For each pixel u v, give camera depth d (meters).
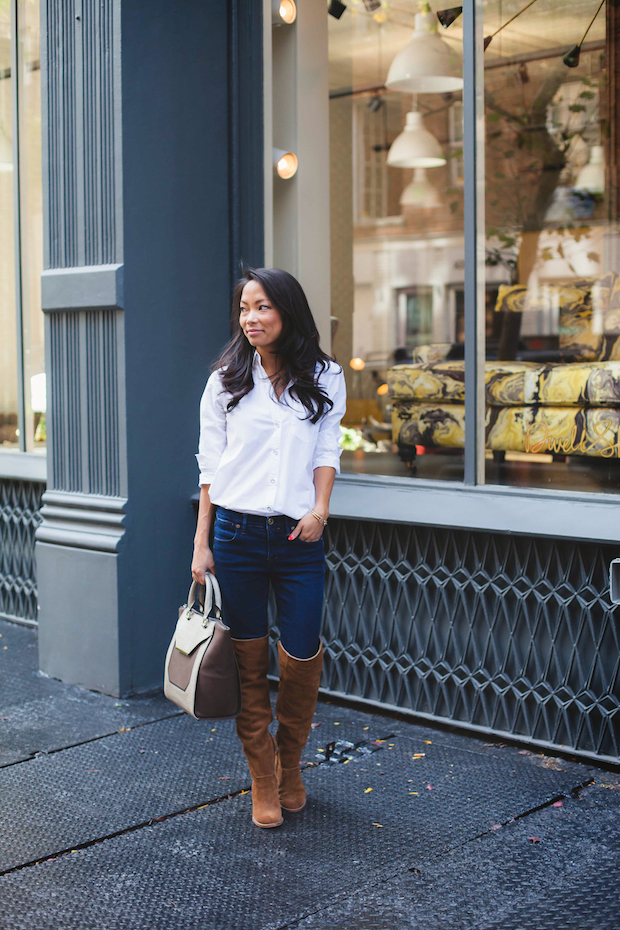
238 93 4.24
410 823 2.78
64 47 3.99
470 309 3.72
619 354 4.65
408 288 12.95
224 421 2.71
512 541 3.35
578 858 2.55
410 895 2.37
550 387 3.66
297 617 2.69
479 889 2.39
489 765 3.22
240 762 3.29
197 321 4.18
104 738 3.52
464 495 3.58
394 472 4.00
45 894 2.41
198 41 4.10
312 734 3.54
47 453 4.27
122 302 3.86
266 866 2.54
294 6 4.39
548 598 3.26
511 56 7.16
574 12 6.27
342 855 2.59
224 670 2.55
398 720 3.70
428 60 5.11
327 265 4.70
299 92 4.44
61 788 3.08
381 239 12.65
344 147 6.92
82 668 4.10
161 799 2.99
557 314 5.82
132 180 3.86
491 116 8.54
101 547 3.96
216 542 2.72
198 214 4.15
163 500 4.08
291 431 2.62
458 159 10.81
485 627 3.45
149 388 4.00
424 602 3.61
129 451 3.93
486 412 3.70
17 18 4.91
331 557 3.90
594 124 8.38
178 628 2.67
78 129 3.97
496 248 9.23
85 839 2.72
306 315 2.65
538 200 9.02
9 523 5.20
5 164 5.05
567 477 3.60
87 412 4.07
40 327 4.95
